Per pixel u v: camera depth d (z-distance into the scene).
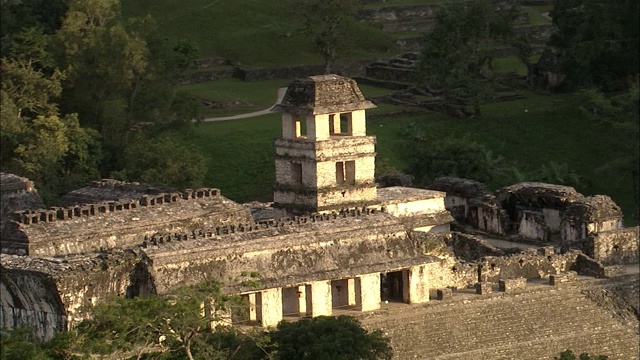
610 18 199.25
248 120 194.50
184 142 180.88
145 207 132.25
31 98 178.62
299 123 139.25
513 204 157.88
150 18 188.12
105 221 129.25
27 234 125.50
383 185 167.50
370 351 114.75
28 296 119.19
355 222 127.56
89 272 117.31
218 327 114.00
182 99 185.50
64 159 173.00
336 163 138.12
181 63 195.50
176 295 112.25
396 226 128.75
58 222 127.69
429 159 177.62
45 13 195.75
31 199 154.38
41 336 119.19
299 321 117.06
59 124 171.88
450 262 133.50
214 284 112.25
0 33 191.62
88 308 111.56
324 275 123.75
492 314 129.12
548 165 187.38
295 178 138.62
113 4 187.00
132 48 180.62
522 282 133.00
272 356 112.19
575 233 148.38
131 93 182.62
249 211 137.00
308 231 125.12
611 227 148.00
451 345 125.25
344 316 118.19
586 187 181.75
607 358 124.12
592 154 188.88
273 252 122.88
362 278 126.31
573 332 130.62
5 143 171.00
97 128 181.50
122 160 174.88
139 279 118.75
